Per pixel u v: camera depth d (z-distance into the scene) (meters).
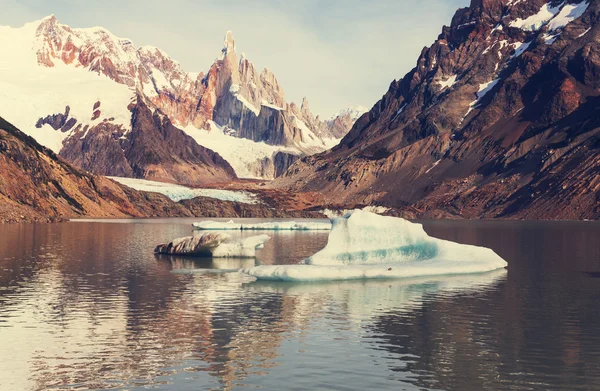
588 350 25.53
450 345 26.34
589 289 41.62
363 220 51.12
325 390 20.72
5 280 44.78
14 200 154.62
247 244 64.38
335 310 33.75
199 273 49.25
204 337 27.56
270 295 38.47
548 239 99.50
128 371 22.55
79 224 144.38
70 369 22.72
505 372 22.64
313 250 75.12
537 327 29.69
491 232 125.31
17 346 25.84
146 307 34.38
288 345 26.22
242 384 21.28
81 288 41.12
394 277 46.44
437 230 135.62
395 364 23.59
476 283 44.34
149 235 102.56
